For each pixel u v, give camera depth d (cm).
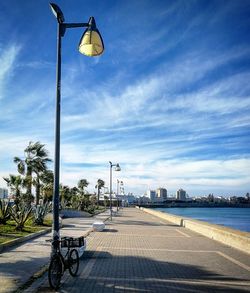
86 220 3712
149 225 3108
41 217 2630
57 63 985
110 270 1080
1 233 1875
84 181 7369
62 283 902
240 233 1681
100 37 909
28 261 1165
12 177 3106
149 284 912
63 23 993
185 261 1263
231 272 1075
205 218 9444
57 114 967
